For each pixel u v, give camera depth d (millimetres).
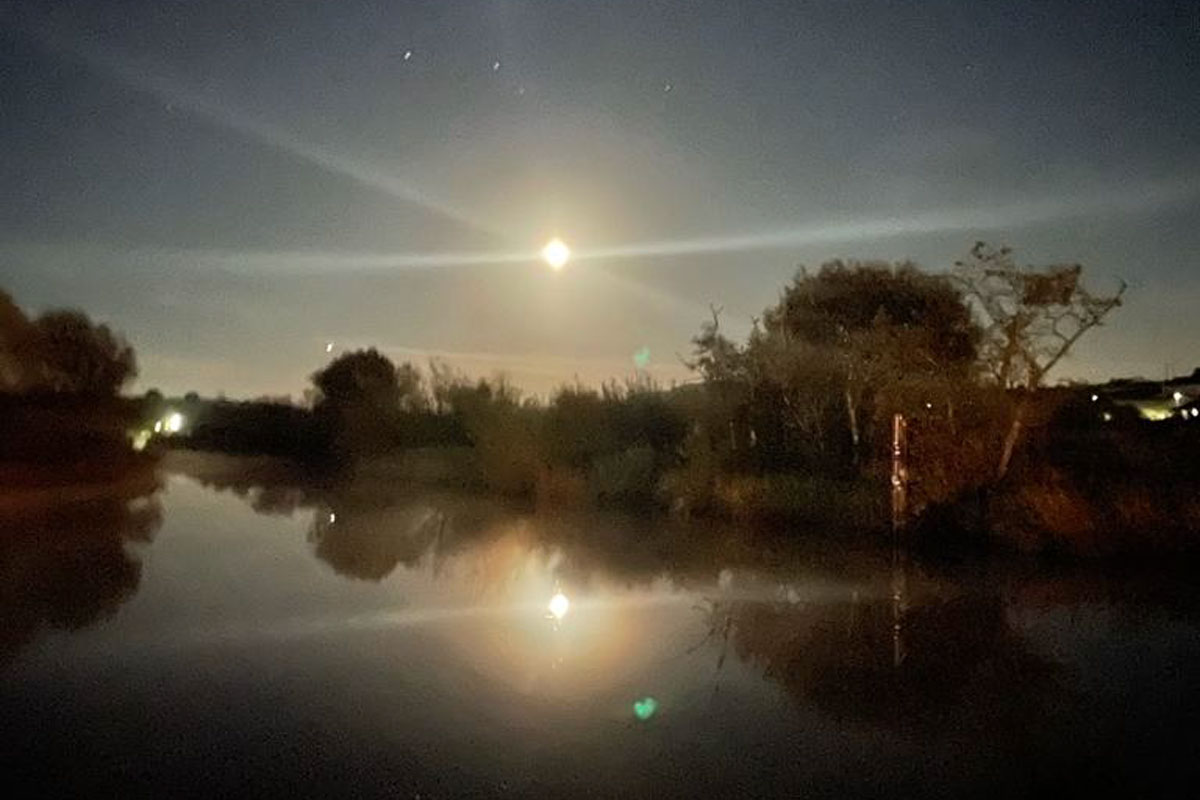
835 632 13117
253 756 8594
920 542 19891
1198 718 9539
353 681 10945
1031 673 11109
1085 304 19328
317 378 57000
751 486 23734
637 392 31688
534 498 30172
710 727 9398
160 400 57219
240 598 15477
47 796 7730
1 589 15930
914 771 8258
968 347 22203
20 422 36312
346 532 23250
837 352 24297
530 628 13484
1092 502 18734
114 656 11938
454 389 42000
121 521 24781
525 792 7836
